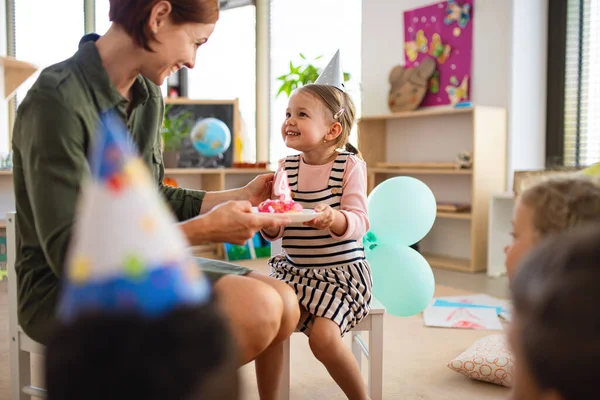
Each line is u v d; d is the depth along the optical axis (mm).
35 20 4582
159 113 1313
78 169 973
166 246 430
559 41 3391
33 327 1025
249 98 4895
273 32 4805
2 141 3859
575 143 3371
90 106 1039
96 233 420
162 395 370
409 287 1721
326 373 1766
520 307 430
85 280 406
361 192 1398
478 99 3490
